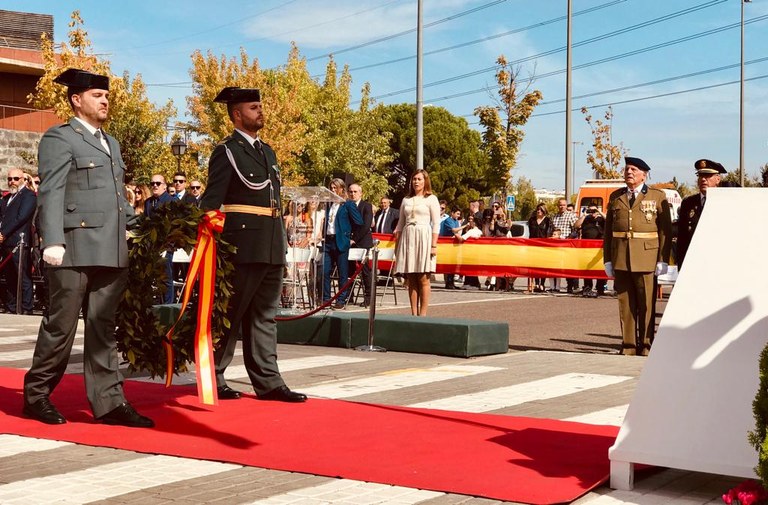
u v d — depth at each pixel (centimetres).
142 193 1653
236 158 736
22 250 1608
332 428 649
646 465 534
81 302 666
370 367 979
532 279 2316
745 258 493
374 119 5994
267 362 763
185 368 702
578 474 519
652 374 496
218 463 553
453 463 546
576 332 1400
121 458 566
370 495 481
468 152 7650
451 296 2120
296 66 5697
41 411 670
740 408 470
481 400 773
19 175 1652
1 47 3775
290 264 1549
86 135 668
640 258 1091
